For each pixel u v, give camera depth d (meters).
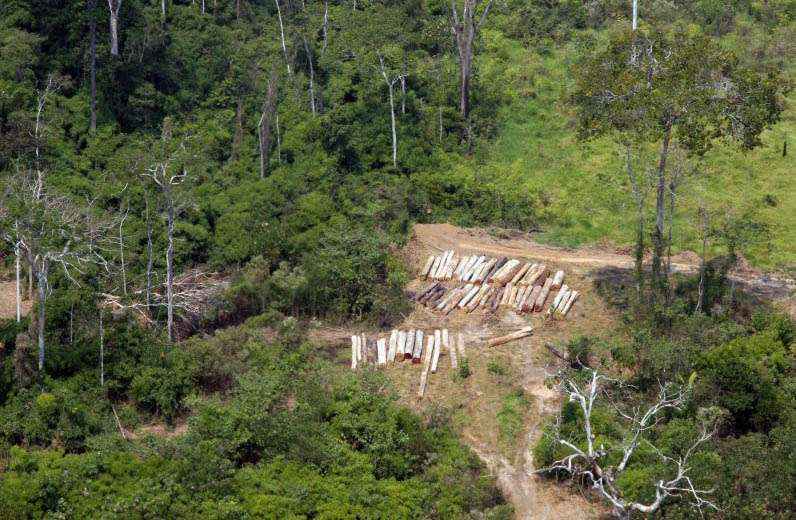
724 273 56.78
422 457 45.69
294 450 44.84
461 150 74.75
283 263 60.59
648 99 53.19
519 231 66.94
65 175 68.06
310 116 76.00
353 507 41.91
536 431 47.84
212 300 57.50
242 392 48.34
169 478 42.62
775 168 71.69
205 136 75.19
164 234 63.47
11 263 64.50
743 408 46.28
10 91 71.56
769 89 54.12
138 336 52.41
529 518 42.94
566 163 73.31
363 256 58.72
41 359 49.81
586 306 56.69
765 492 39.84
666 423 47.03
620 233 65.81
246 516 40.97
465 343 54.19
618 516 39.25
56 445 46.25
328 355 53.84
